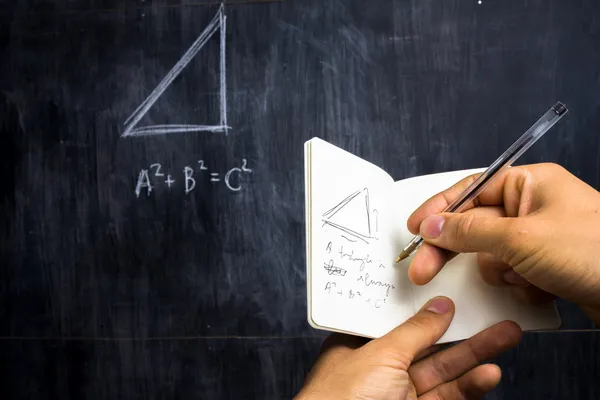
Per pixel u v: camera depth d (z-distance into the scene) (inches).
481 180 16.7
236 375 23.8
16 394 24.4
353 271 16.4
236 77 23.7
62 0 24.2
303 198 23.5
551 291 16.1
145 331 24.0
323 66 23.5
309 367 23.6
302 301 23.6
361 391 15.5
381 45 23.4
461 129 23.2
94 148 24.1
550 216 15.7
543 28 23.0
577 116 22.9
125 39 24.0
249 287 23.8
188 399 23.9
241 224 23.7
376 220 17.4
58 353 24.3
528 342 23.4
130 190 24.0
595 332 23.0
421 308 17.1
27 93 24.3
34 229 24.3
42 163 24.3
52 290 24.3
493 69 23.1
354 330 16.0
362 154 23.4
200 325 23.9
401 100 23.3
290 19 23.5
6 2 24.4
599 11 22.8
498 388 23.5
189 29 23.8
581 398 23.0
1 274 24.4
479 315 17.5
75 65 24.1
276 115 23.6
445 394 18.4
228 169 23.7
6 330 24.4
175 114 23.8
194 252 23.9
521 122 23.0
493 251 15.8
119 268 24.1
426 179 19.1
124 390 24.1
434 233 16.6
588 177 22.8
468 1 23.2
